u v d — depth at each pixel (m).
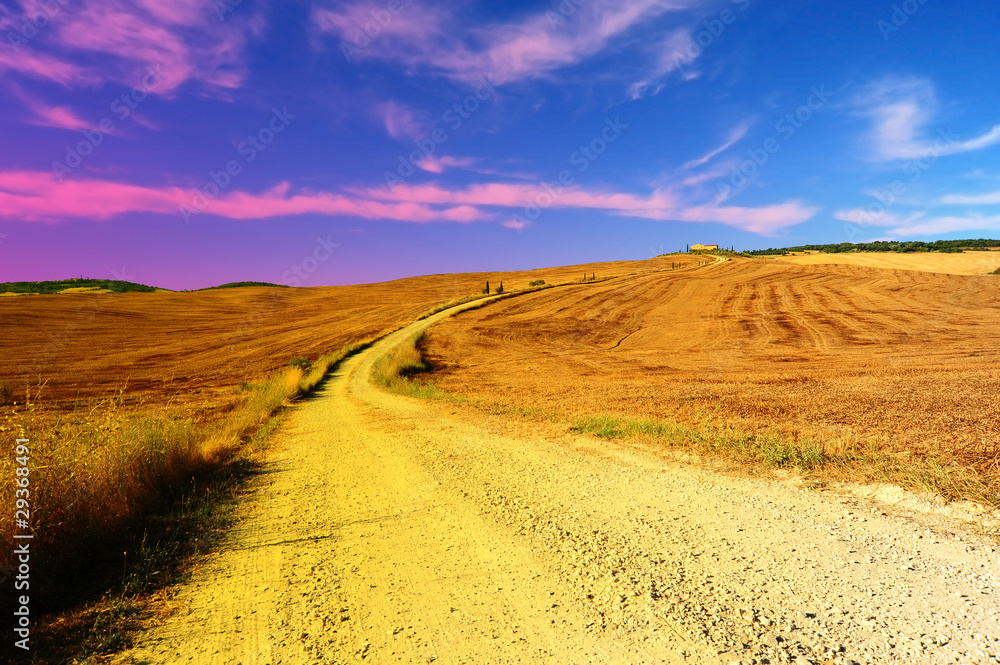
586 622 2.96
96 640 3.00
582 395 15.15
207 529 5.02
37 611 3.36
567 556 3.92
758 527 4.27
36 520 3.92
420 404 15.98
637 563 3.71
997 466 5.05
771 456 6.12
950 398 9.53
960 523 4.00
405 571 3.84
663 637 2.74
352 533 4.77
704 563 3.64
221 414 16.30
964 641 2.51
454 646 2.79
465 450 8.34
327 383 26.64
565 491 5.70
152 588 3.73
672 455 6.96
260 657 2.78
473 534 4.54
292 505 5.82
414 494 5.97
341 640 2.91
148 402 20.52
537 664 2.58
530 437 9.12
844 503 4.70
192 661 2.77
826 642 2.59
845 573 3.34
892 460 5.55
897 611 2.84
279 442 10.62
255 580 3.82
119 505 4.97
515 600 3.28
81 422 5.56
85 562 4.07
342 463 8.05
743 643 2.63
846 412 8.93
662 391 14.70
